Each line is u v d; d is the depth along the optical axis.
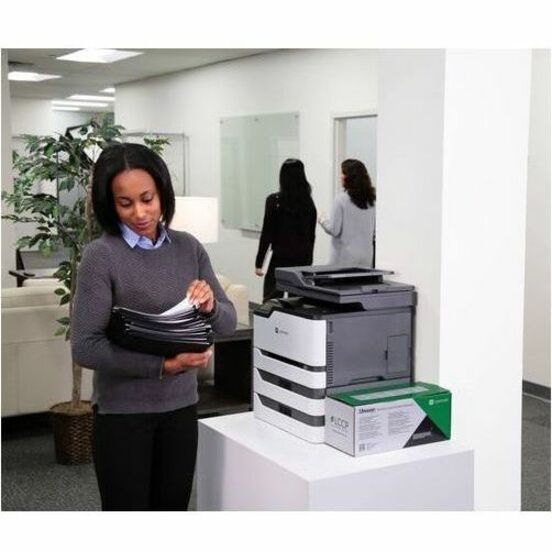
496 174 1.88
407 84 1.87
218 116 6.97
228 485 1.75
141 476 1.58
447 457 1.63
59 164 3.03
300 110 5.79
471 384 1.90
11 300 3.29
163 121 8.05
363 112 5.12
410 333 1.82
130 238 1.56
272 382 1.81
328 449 1.65
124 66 7.23
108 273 1.52
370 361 1.74
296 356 1.71
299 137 5.81
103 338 1.52
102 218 1.55
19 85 9.02
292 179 4.20
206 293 1.57
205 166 7.27
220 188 7.03
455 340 1.85
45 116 10.84
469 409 1.90
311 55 5.63
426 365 1.85
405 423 1.66
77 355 1.51
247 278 6.73
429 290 1.83
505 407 1.96
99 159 1.53
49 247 3.03
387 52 1.91
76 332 1.52
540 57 3.93
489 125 1.86
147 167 1.52
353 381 1.72
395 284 1.86
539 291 4.01
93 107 12.01
